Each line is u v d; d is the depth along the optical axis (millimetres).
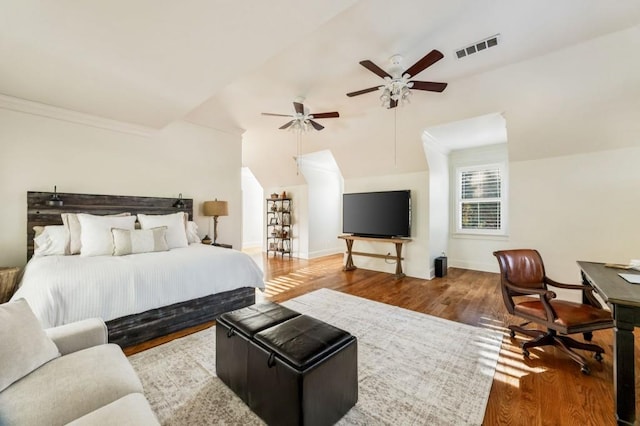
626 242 3068
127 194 3660
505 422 1479
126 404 940
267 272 5215
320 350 1414
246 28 1780
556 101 2953
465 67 2812
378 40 2324
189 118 4188
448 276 4863
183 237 3506
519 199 3676
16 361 1074
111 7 1559
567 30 2232
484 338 2463
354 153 5188
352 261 5637
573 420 1492
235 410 1571
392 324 2779
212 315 2883
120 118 3424
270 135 5188
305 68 2775
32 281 2039
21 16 1616
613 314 1459
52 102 2947
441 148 5199
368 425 1458
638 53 2342
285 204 7160
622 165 3068
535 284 2473
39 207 2990
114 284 2227
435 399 1666
